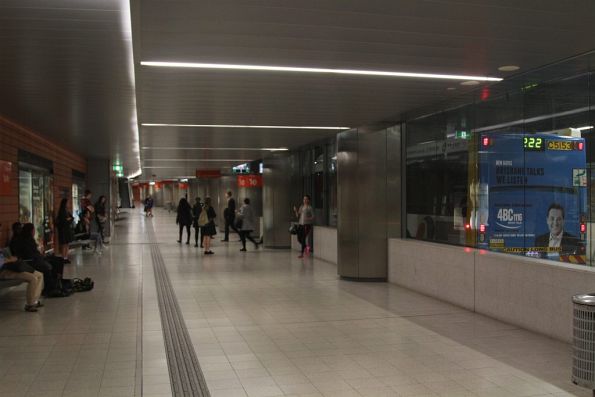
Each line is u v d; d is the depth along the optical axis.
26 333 7.16
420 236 10.86
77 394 4.91
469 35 5.46
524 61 6.41
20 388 5.07
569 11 4.79
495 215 8.54
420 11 4.78
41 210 14.27
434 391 4.97
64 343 6.66
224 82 7.33
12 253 9.56
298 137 13.78
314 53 6.02
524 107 8.12
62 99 8.76
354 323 7.69
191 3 4.53
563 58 6.35
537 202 7.91
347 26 5.15
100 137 14.45
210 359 6.00
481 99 8.72
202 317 8.14
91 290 10.53
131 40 5.54
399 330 7.25
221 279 11.97
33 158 12.98
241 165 27.75
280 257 16.47
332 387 5.09
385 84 7.58
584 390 4.95
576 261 7.30
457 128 9.55
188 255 17.12
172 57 6.11
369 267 11.40
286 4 4.59
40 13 4.81
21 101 8.92
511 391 4.95
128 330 7.34
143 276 12.47
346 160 11.62
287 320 7.91
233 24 5.06
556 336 6.61
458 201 9.55
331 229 14.94
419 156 10.85
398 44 5.71
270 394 4.92
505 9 4.71
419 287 10.04
